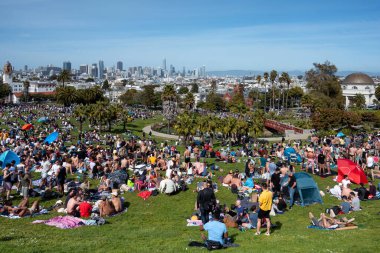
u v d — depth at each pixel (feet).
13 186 91.91
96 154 127.13
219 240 51.57
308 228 63.57
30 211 72.13
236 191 91.56
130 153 136.77
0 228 61.87
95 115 291.99
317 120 295.28
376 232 57.98
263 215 58.18
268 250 48.98
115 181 93.86
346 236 56.24
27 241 53.26
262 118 235.20
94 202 80.79
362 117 314.55
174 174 95.81
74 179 104.58
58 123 324.60
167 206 81.20
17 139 168.66
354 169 100.58
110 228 64.54
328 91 451.94
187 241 55.26
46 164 104.68
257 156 152.25
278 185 83.61
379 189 92.12
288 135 282.36
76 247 51.21
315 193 83.35
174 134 305.53
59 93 512.63
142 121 415.85
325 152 128.47
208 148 162.30
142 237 58.18
